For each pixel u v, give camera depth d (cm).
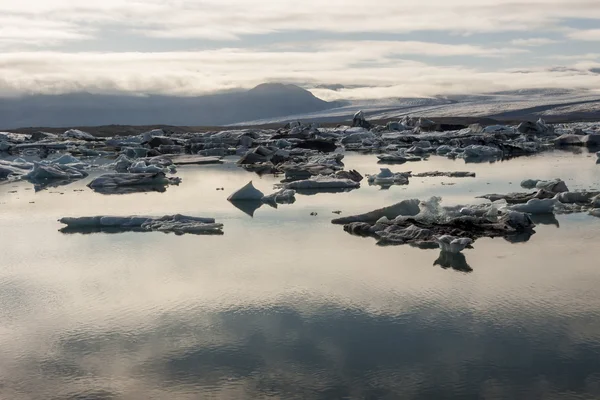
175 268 1609
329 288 1428
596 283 1435
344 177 3272
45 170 3734
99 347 1139
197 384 999
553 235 1903
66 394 976
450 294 1377
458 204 2448
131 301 1368
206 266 1622
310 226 2091
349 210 2391
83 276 1559
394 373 1023
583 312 1262
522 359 1064
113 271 1596
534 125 7762
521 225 1977
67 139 7162
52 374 1041
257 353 1104
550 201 2281
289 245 1827
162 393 973
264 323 1235
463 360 1064
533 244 1795
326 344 1136
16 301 1386
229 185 3284
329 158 4500
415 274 1521
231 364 1064
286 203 2584
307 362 1066
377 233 1938
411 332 1181
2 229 2136
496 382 990
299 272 1553
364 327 1208
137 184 3338
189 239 1930
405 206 2150
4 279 1548
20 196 2947
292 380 1006
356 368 1041
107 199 2798
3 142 6312
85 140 7331
